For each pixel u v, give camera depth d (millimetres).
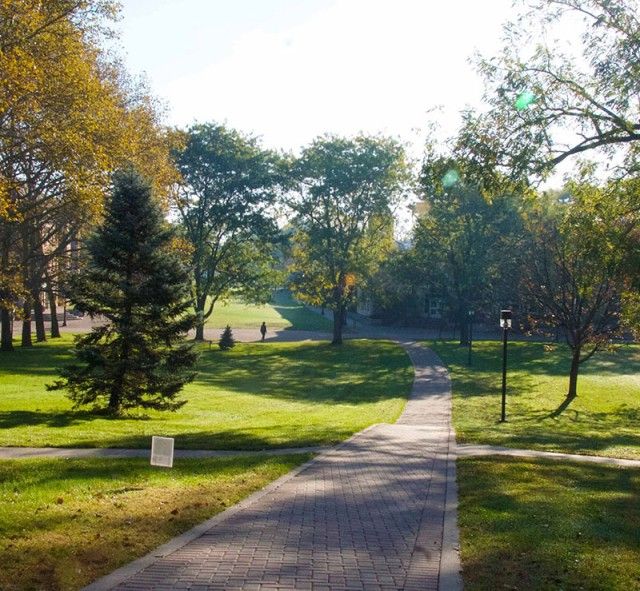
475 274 54812
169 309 20891
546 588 6203
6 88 21562
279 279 62250
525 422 25688
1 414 20078
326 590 6059
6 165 25188
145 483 10430
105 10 24703
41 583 5969
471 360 48969
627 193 18891
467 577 6465
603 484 11930
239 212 57844
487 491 10539
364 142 56594
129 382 21141
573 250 26281
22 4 21266
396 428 20109
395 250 61469
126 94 37375
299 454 13875
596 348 33906
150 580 6184
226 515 8586
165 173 35312
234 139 58438
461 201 53375
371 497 9984
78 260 37000
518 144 17547
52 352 46719
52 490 9641
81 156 23562
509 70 17844
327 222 57688
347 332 74438
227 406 27859
